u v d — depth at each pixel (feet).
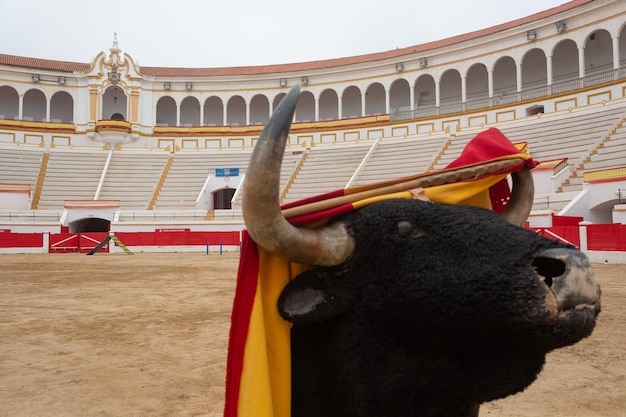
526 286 3.85
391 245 4.59
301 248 4.47
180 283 39.19
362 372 4.78
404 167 103.35
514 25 106.93
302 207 4.99
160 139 125.49
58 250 87.76
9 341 19.33
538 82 111.96
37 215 93.66
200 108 133.18
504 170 5.66
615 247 51.49
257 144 4.11
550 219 60.23
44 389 13.64
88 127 121.60
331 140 120.37
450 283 4.16
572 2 103.76
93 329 21.59
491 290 3.95
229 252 88.22
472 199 6.25
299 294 4.93
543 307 3.77
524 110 99.04
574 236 55.26
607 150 75.05
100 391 13.44
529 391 13.34
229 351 4.87
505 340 4.12
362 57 130.82
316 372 5.15
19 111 120.26
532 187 6.15
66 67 128.06
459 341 4.30
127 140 122.72
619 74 89.81
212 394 13.19
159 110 137.80
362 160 110.83
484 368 4.32
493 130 6.29
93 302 29.32
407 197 5.30
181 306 27.73
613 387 13.62
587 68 103.76
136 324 22.67
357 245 4.78
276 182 4.15
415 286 4.34
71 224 96.22
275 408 4.90
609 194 61.77
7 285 38.09
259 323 4.77
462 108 111.45
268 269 5.02
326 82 127.24
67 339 19.67
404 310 4.44
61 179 108.78
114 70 123.13
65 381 14.32
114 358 16.78
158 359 16.66
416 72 118.32
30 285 38.06
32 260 67.51
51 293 33.42
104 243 85.61
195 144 125.39
